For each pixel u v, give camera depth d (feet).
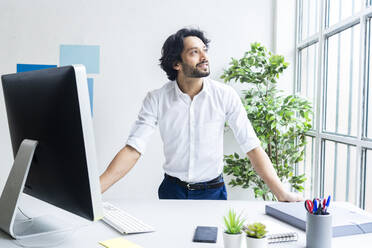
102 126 8.99
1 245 2.88
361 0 5.47
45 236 3.08
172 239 2.97
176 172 5.47
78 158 2.70
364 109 5.30
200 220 3.47
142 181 9.04
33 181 3.32
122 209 3.88
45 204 4.11
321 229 2.70
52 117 2.82
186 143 5.37
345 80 6.04
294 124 6.95
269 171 4.76
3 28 8.87
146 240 2.94
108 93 8.97
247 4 8.89
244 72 7.76
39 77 2.97
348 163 5.93
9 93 3.44
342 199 6.15
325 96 6.86
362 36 5.23
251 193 8.94
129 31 8.92
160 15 8.90
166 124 5.41
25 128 3.26
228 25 8.92
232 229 2.66
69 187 2.85
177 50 5.17
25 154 3.10
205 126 5.31
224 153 8.95
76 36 8.91
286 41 8.73
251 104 7.61
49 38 8.91
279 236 2.91
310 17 8.00
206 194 5.43
